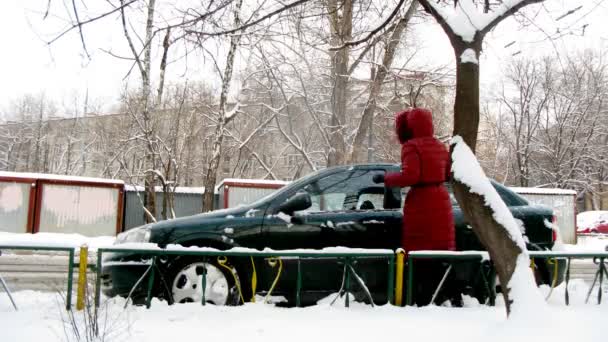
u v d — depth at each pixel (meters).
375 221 5.20
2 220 13.97
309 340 3.62
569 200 18.30
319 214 5.15
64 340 3.40
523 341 3.40
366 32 8.11
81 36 4.61
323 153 18.95
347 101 15.77
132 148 21.34
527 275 3.83
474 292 4.94
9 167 46.78
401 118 5.38
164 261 4.65
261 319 4.11
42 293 5.04
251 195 15.66
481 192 4.03
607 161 35.25
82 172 42.25
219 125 15.29
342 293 4.64
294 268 4.92
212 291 4.75
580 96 34.25
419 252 4.62
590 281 5.61
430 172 4.92
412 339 3.69
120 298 4.47
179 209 17.56
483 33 4.46
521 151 35.09
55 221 14.41
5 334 3.52
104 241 13.04
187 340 3.53
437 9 4.68
